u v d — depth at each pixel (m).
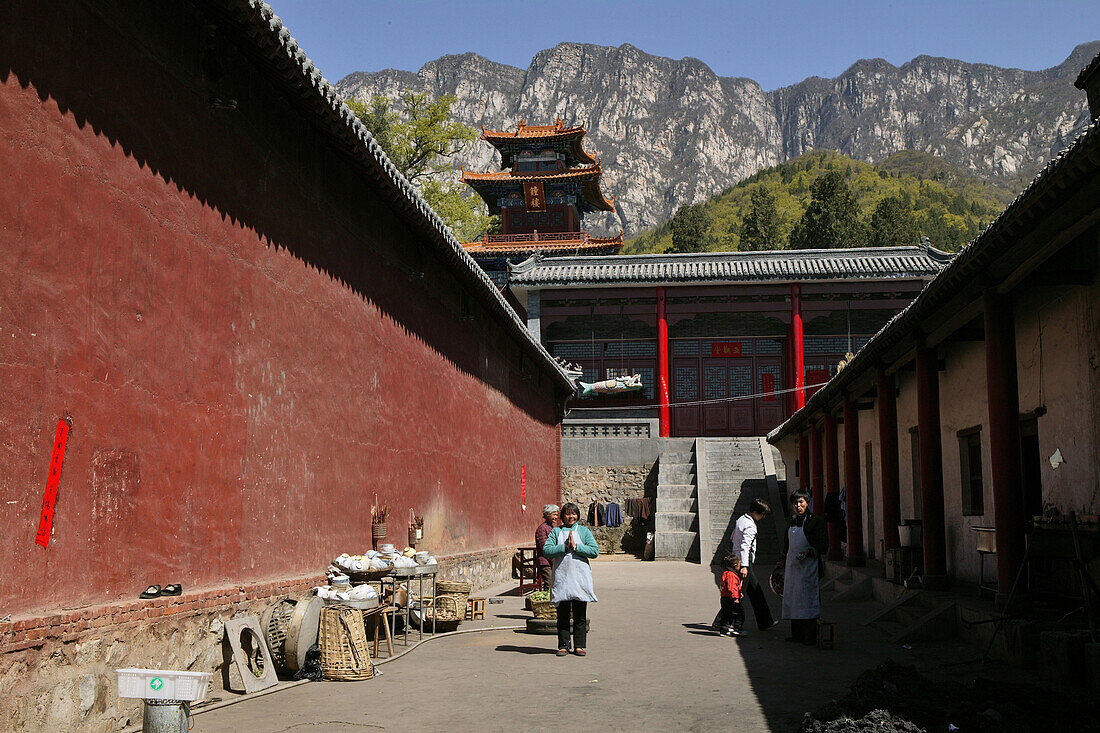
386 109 54.31
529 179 55.56
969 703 7.20
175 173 8.22
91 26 7.04
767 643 11.95
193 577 8.43
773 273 41.03
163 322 8.00
